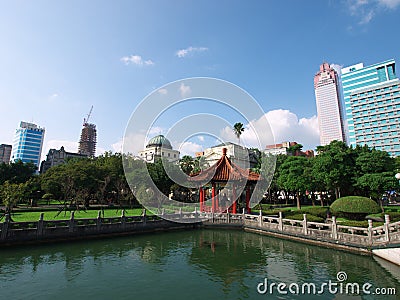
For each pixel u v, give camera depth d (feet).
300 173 137.08
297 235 67.97
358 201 74.08
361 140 331.36
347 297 34.06
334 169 116.37
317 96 535.19
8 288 36.17
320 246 61.77
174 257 54.34
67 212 113.80
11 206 89.10
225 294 35.12
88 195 134.21
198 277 41.78
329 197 171.94
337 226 59.67
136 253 57.41
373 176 106.83
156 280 40.34
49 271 43.80
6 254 53.06
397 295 34.50
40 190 154.20
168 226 85.87
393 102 312.91
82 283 38.60
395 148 305.73
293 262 50.01
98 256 54.19
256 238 74.79
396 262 44.16
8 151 429.79
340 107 514.27
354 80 352.69
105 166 158.30
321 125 522.47
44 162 340.18
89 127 549.13
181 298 33.76
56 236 63.82
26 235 59.62
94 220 71.10
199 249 61.67
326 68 540.11
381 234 50.65
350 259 51.29
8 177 173.68
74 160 199.41
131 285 38.11
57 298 33.22
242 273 43.86
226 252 58.59
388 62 329.52
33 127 408.05
